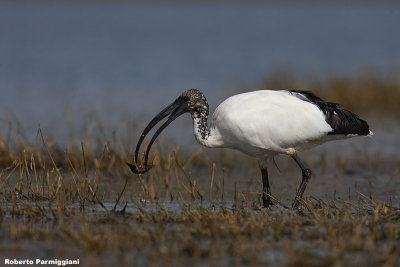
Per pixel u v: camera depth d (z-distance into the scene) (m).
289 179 13.38
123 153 13.19
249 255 7.14
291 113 10.30
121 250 7.34
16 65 33.75
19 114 20.50
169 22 78.06
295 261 6.86
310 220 8.70
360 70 26.12
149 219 8.92
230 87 27.61
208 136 10.85
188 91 10.81
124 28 65.75
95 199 10.58
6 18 75.75
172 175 12.57
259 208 9.60
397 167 14.50
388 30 65.94
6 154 13.43
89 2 141.25
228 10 114.06
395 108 21.89
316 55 41.59
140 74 32.22
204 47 46.25
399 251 7.23
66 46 44.81
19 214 9.23
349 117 10.59
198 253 7.15
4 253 7.31
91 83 28.89
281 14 101.44
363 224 8.49
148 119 20.31
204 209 9.24
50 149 13.85
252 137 10.34
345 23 77.94
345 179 13.33
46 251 7.39
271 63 37.00
